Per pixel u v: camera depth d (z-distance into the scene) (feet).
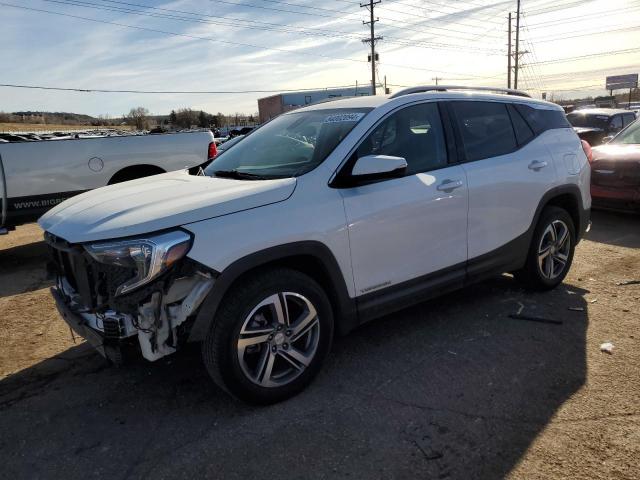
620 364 11.48
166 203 9.71
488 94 14.76
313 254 10.30
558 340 12.73
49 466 8.84
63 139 23.13
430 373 11.37
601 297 15.47
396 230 11.59
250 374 9.90
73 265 9.93
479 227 13.41
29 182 22.24
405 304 12.26
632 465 8.33
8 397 11.09
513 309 14.70
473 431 9.31
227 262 9.27
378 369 11.62
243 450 9.02
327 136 11.78
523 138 15.03
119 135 25.16
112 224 9.17
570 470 8.27
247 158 12.84
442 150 12.94
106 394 11.06
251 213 9.68
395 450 8.87
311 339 10.67
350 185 10.97
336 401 10.40
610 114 49.78
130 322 9.07
